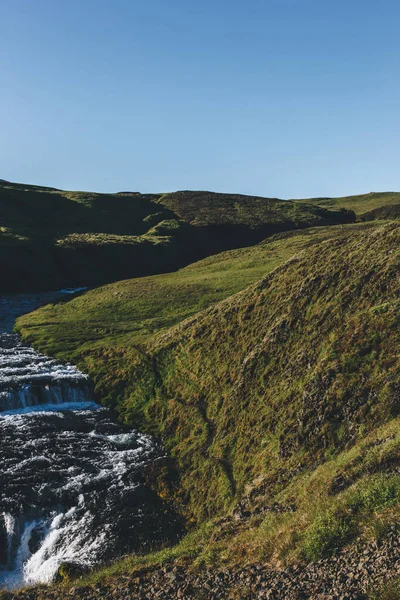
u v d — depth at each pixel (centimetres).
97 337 5691
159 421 3600
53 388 4181
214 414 3306
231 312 4175
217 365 3731
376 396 2303
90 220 15562
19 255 10919
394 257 3164
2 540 2412
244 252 10125
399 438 1748
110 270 11606
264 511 1931
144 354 4534
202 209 17738
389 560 1135
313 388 2616
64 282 10819
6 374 4497
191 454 3030
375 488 1441
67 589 1664
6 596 1692
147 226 16112
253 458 2648
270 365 3200
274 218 16450
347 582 1136
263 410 2898
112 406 4009
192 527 2459
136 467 3027
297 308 3475
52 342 5644
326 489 1736
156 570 1642
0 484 2795
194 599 1344
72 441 3378
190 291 7181
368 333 2678
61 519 2552
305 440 2428
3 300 9144
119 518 2536
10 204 15100
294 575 1273
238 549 1574
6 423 3675
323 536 1348
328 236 10344
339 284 3372
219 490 2572
